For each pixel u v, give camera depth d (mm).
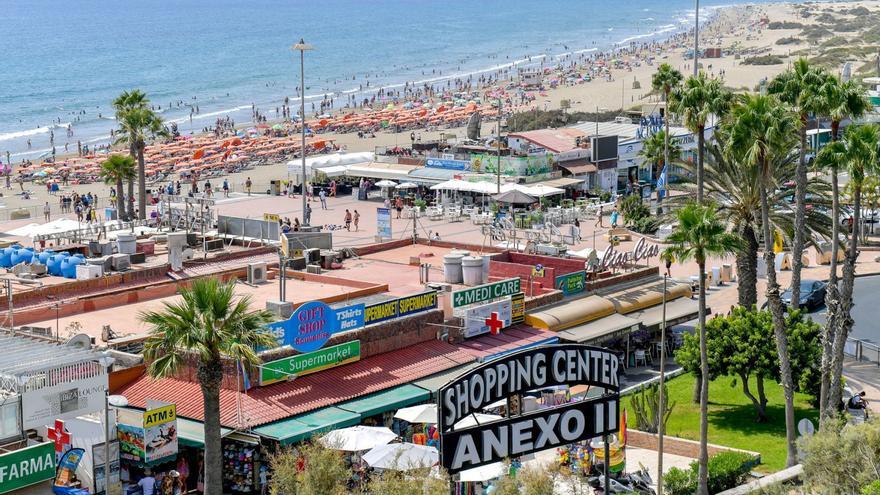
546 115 196625
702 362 50062
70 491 44719
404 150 136125
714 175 71062
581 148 125000
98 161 161750
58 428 45625
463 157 126125
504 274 73500
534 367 43031
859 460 44000
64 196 128625
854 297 86812
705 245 50531
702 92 68812
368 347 58125
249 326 44438
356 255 81188
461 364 59531
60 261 69625
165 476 47406
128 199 117375
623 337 71062
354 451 49250
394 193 122312
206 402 43812
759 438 58562
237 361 49719
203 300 43375
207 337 42719
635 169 130250
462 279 71375
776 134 56438
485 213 111188
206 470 44094
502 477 40281
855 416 58969
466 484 47781
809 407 63469
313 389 53500
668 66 96188
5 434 43688
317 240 80500
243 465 49125
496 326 64125
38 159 176125
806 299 82500
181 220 92375
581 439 44375
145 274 68625
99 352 48156
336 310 56031
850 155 57375
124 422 47188
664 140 105438
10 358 46875
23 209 116062
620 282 76000
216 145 176000
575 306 69125
